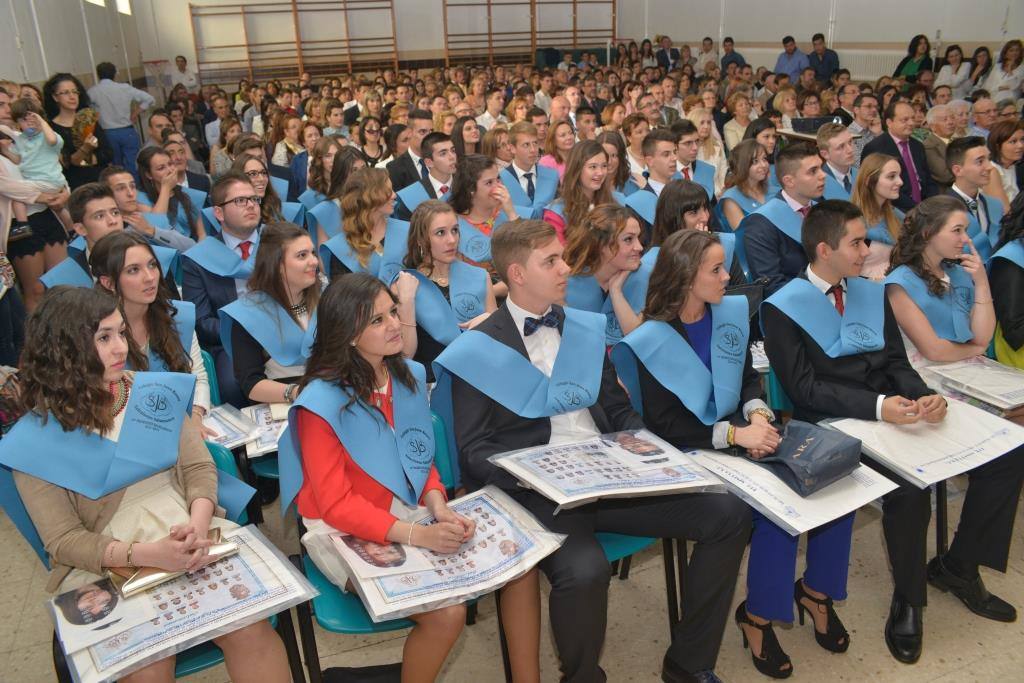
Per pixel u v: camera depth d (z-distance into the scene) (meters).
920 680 2.10
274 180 5.20
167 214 4.14
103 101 7.57
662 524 1.97
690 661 2.03
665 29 16.80
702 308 2.29
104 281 2.26
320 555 1.76
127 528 1.69
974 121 6.29
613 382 2.27
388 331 1.78
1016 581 2.49
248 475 2.22
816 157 3.46
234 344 2.59
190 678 2.17
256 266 2.60
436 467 2.04
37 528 1.63
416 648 1.72
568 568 1.79
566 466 1.84
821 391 2.31
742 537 1.94
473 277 2.99
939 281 2.53
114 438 1.70
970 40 10.12
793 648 2.24
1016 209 2.69
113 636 1.41
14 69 6.87
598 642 1.83
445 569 1.62
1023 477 2.21
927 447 2.10
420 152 4.71
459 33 17.39
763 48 14.16
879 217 3.58
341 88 10.59
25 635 2.33
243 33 16.25
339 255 3.55
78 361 1.62
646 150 4.35
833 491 1.92
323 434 1.76
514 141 4.63
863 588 2.49
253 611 1.47
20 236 4.06
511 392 2.05
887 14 11.40
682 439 2.24
